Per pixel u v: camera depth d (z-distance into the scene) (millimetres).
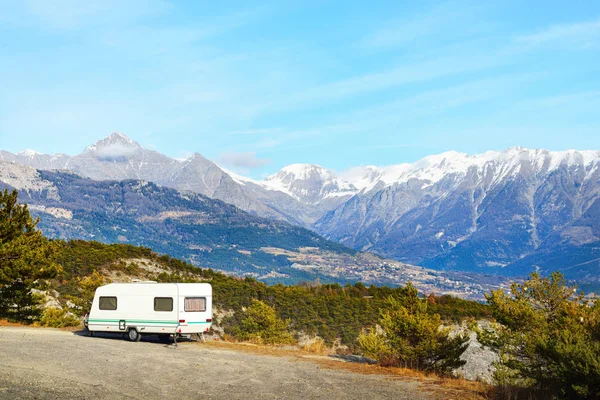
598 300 17062
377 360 22547
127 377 15680
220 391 14523
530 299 18594
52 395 12430
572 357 13133
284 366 19516
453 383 16906
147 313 25250
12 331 25781
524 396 14453
